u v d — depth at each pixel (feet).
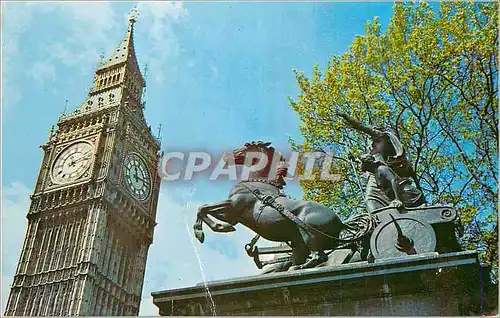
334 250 39.34
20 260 307.17
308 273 34.24
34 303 293.23
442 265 32.60
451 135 71.26
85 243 303.07
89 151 331.16
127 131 343.67
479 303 32.27
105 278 304.71
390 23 76.13
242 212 40.19
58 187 326.44
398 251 35.65
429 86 73.10
